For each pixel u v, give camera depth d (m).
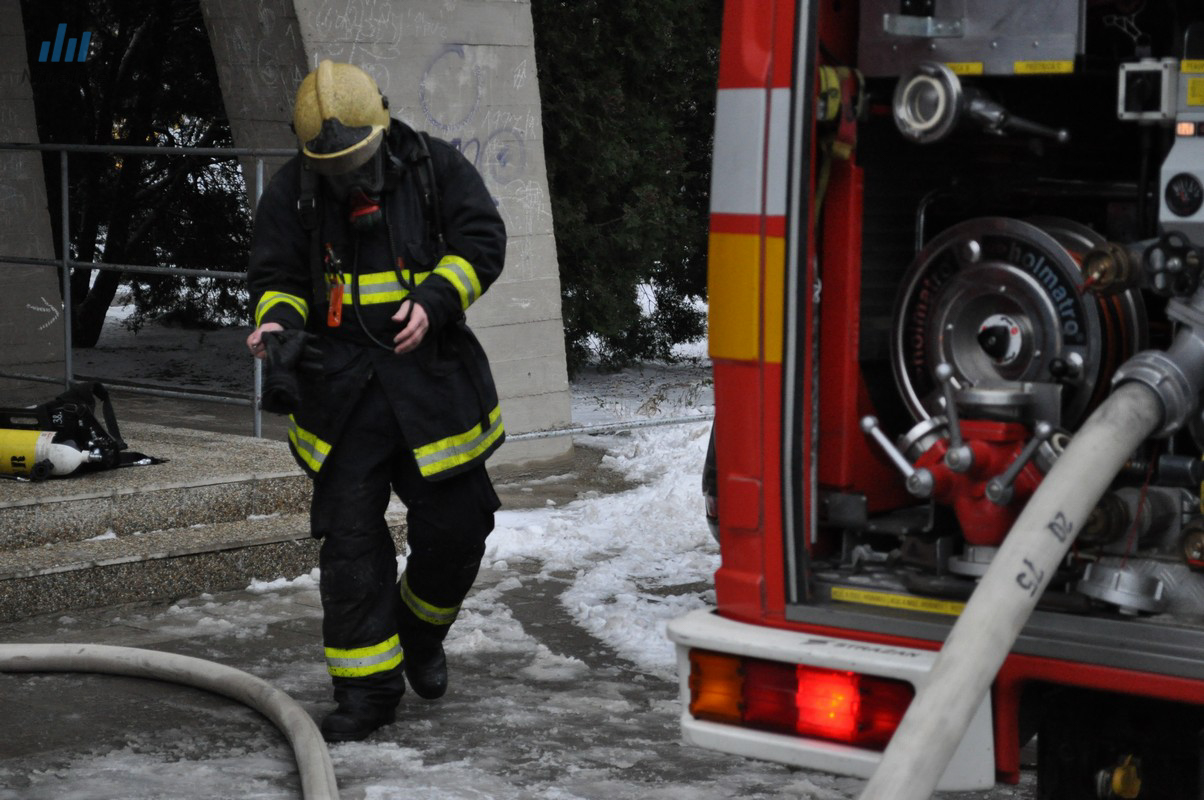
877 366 3.89
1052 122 3.86
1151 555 3.20
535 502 8.66
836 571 3.62
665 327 14.75
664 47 12.68
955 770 3.03
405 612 4.86
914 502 3.99
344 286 4.53
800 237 3.41
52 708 4.86
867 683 3.12
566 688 5.17
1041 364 3.45
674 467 9.54
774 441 3.42
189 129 16.03
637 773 4.30
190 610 6.12
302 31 8.35
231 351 15.75
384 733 4.65
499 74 9.19
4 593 5.82
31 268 10.91
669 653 5.54
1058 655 3.00
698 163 14.66
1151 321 3.73
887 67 3.60
